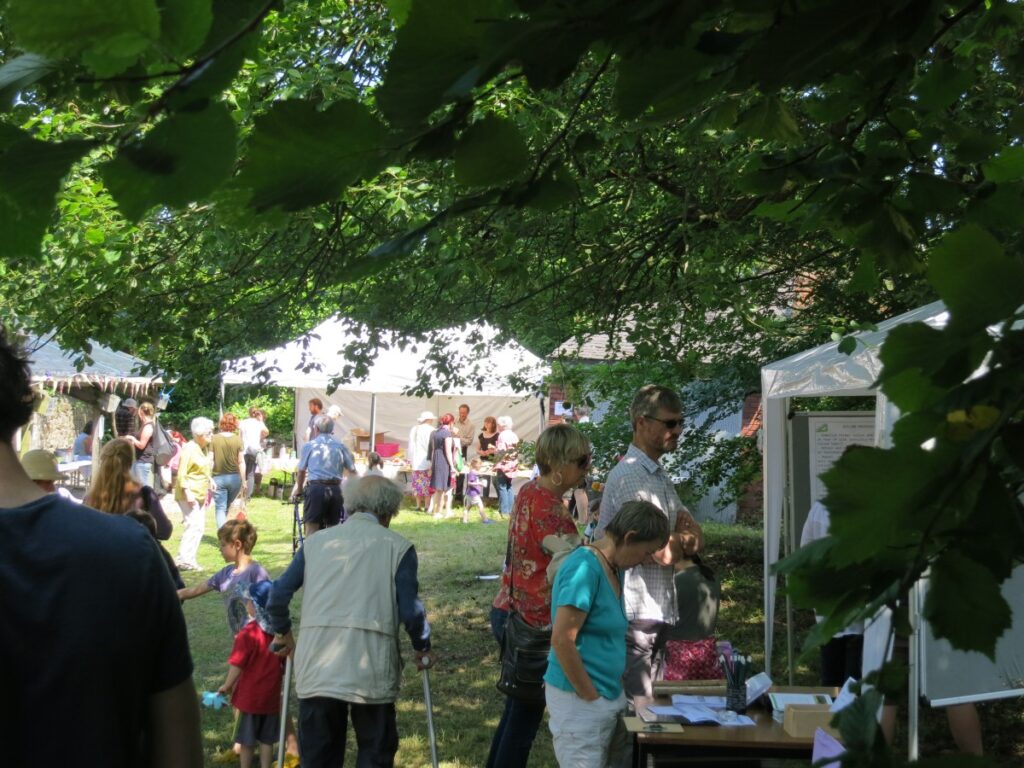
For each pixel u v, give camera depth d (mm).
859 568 815
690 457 10133
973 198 1775
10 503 1653
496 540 15039
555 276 6539
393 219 5199
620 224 6496
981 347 764
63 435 15594
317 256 5832
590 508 6664
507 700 4812
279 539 14930
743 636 8953
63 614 1573
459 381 8180
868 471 759
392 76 728
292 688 5727
